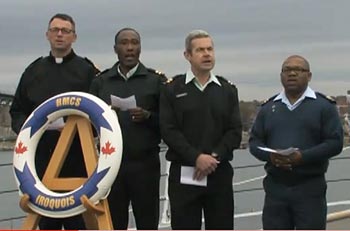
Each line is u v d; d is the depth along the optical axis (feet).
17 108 26.21
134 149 24.98
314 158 23.12
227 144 24.06
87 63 25.94
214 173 24.14
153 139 25.27
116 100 24.23
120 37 25.18
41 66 25.73
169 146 24.06
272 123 23.95
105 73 25.61
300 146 23.44
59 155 22.81
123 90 25.14
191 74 24.22
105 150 21.89
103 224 21.81
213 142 24.03
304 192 23.56
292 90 23.57
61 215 21.97
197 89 24.12
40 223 25.11
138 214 25.35
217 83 24.30
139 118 24.50
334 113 23.50
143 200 25.23
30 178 22.58
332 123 23.38
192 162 23.62
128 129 24.94
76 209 21.81
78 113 22.63
